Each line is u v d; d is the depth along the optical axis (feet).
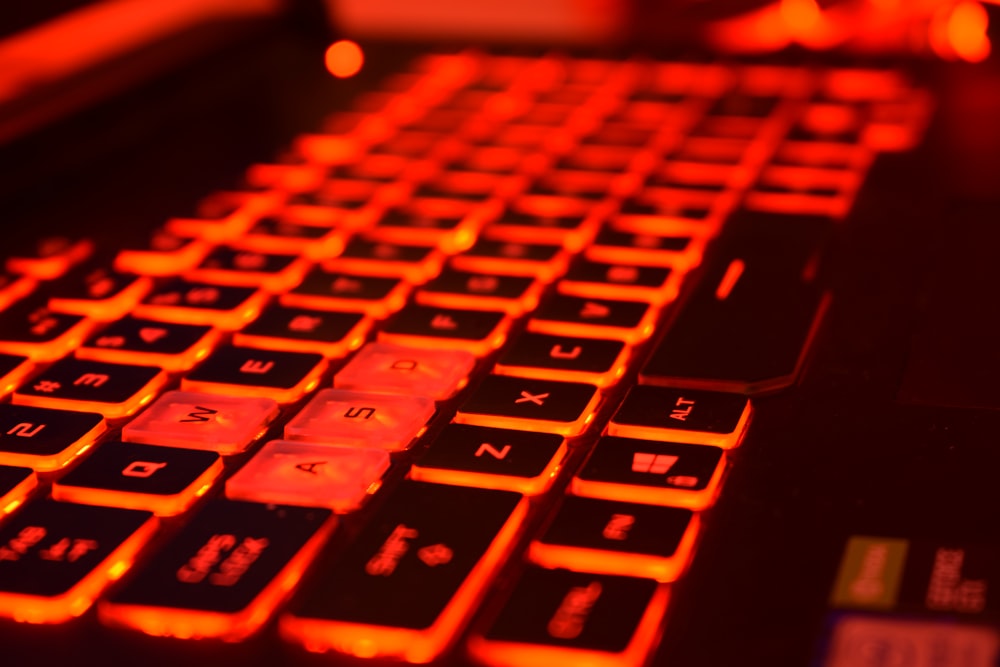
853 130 1.29
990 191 1.17
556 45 1.51
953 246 1.09
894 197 1.17
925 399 0.92
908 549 0.82
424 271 1.09
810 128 1.30
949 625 0.78
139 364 0.98
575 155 1.27
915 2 1.48
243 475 0.87
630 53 1.48
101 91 1.30
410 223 1.17
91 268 1.11
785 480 0.87
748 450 0.89
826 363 0.96
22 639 0.80
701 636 0.78
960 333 0.98
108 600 0.81
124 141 1.29
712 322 1.00
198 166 1.27
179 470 0.88
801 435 0.90
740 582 0.81
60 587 0.81
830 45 1.46
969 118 1.30
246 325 1.02
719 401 0.92
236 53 1.43
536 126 1.33
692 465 0.87
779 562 0.82
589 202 1.19
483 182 1.23
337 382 0.96
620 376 0.96
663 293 1.05
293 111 1.38
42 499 0.87
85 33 1.46
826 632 0.78
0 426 0.92
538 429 0.91
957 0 1.45
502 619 0.79
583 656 0.77
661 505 0.85
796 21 1.49
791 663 0.77
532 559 0.83
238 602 0.80
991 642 0.77
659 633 0.79
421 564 0.82
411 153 1.29
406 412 0.92
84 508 0.86
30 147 1.22
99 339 1.01
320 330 1.01
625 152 1.27
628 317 1.01
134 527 0.85
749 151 1.26
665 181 1.22
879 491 0.85
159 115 1.33
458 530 0.83
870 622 0.78
